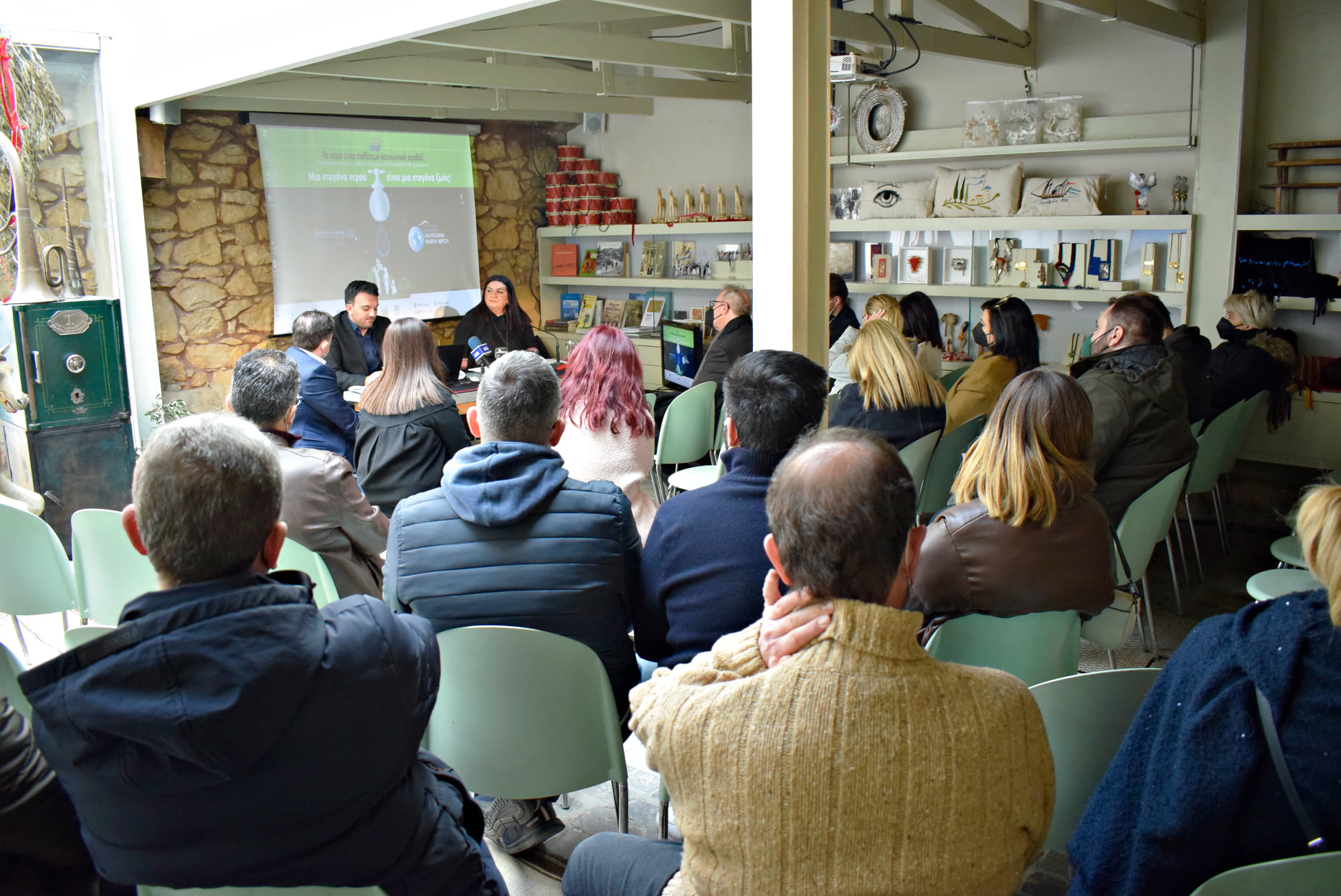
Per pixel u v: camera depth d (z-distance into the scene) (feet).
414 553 6.07
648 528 9.53
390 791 4.20
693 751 3.24
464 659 5.92
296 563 8.01
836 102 20.97
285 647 3.71
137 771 3.54
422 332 10.46
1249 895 3.71
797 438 5.79
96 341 16.46
